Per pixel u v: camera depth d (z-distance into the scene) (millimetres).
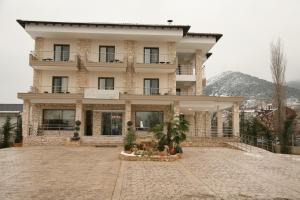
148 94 28406
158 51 30312
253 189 9219
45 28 27844
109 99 26656
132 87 29672
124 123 28578
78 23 27703
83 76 29312
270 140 30297
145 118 29172
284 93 30734
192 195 8438
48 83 29156
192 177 11164
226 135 28875
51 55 29375
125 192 8719
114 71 29547
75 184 9734
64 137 25719
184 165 14344
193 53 33188
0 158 16453
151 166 13922
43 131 28125
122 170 12695
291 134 29516
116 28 28359
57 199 7859
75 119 27578
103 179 10625
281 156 18641
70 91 29125
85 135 28875
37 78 29031
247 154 19516
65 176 11164
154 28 28594
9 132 29125
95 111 28812
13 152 19734
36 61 27578
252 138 31516
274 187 9531
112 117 29172
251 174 11914
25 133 26156
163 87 29969
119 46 29969
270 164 14922
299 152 27375
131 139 18469
